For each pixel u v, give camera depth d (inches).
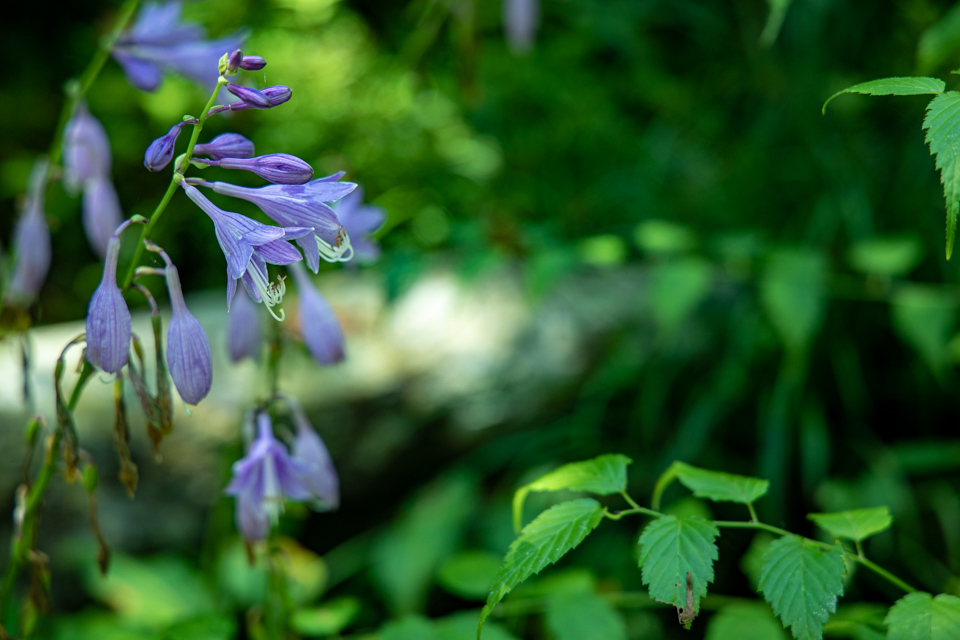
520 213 66.9
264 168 26.9
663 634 47.3
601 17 72.0
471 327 55.2
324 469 32.6
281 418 47.6
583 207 66.2
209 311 57.4
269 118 71.1
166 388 28.5
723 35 70.6
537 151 71.6
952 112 27.1
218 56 35.9
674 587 27.4
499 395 53.2
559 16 79.6
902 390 56.8
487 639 32.5
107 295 27.5
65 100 80.7
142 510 46.6
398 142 70.8
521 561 28.0
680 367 56.5
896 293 51.1
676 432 56.6
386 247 66.6
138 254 27.8
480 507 53.1
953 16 35.8
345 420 50.0
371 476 51.8
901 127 60.8
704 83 72.4
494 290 58.5
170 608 39.9
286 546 43.7
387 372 51.7
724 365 56.1
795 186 61.6
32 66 82.8
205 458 47.0
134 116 74.2
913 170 56.6
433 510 48.3
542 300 57.6
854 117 60.7
